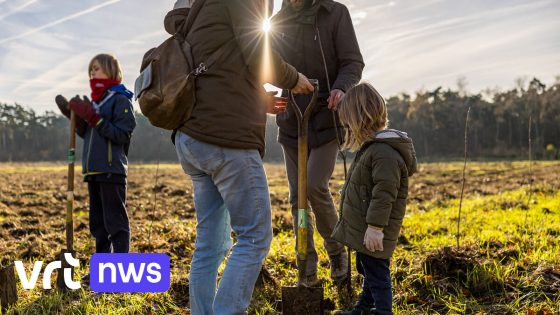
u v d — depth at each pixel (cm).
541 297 362
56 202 1229
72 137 429
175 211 1060
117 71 451
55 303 385
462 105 8356
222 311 273
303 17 410
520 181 1653
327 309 364
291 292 296
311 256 410
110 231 443
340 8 415
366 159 319
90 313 371
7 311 370
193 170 297
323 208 398
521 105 7800
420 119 8550
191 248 609
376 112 323
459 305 357
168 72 282
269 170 3369
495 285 389
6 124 10219
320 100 405
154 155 8000
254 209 281
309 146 406
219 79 277
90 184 460
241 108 279
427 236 657
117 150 442
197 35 283
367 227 316
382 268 320
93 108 433
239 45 275
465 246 511
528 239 546
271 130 7256
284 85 299
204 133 275
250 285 279
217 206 302
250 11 273
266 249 286
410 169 324
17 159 8850
